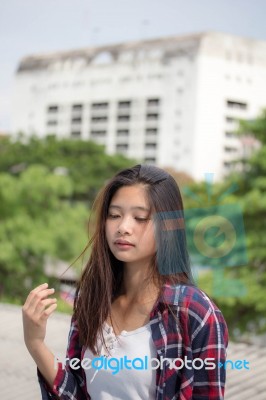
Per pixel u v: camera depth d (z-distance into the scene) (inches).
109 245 67.1
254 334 766.5
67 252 1045.2
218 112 1459.2
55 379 67.6
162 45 1510.8
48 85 1680.6
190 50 1467.8
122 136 1595.7
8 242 1005.8
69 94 1665.8
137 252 65.5
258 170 823.1
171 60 1505.9
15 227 1020.5
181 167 1476.4
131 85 1560.0
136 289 67.7
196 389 63.6
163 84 1533.0
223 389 63.4
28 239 1009.5
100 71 1616.6
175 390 63.9
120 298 69.4
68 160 1323.8
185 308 63.6
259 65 1460.4
